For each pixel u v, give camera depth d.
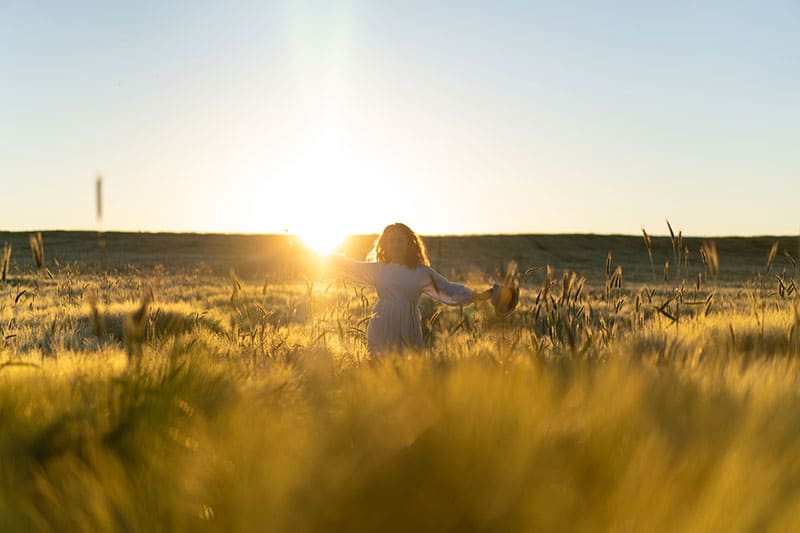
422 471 1.95
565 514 1.79
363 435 2.19
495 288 6.31
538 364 3.05
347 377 3.54
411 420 2.24
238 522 1.78
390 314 6.58
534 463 1.94
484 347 4.48
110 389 2.92
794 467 2.00
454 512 1.83
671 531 1.70
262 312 7.27
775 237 100.56
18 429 2.42
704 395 2.68
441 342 6.32
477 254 85.69
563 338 4.98
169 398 2.80
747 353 4.62
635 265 71.19
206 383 3.23
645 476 1.84
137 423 2.50
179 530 1.76
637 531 1.71
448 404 2.33
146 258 71.38
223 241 95.94
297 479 1.88
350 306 11.50
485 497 1.83
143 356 3.54
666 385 2.79
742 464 1.90
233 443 2.19
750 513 1.72
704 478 1.85
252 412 2.64
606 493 1.85
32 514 1.79
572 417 2.23
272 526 1.78
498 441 2.03
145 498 1.86
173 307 13.82
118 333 11.32
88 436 2.41
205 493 1.90
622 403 2.38
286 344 6.56
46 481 1.96
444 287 6.61
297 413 2.76
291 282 33.34
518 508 1.81
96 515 1.79
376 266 6.59
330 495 1.85
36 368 3.62
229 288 20.48
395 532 1.83
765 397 2.69
